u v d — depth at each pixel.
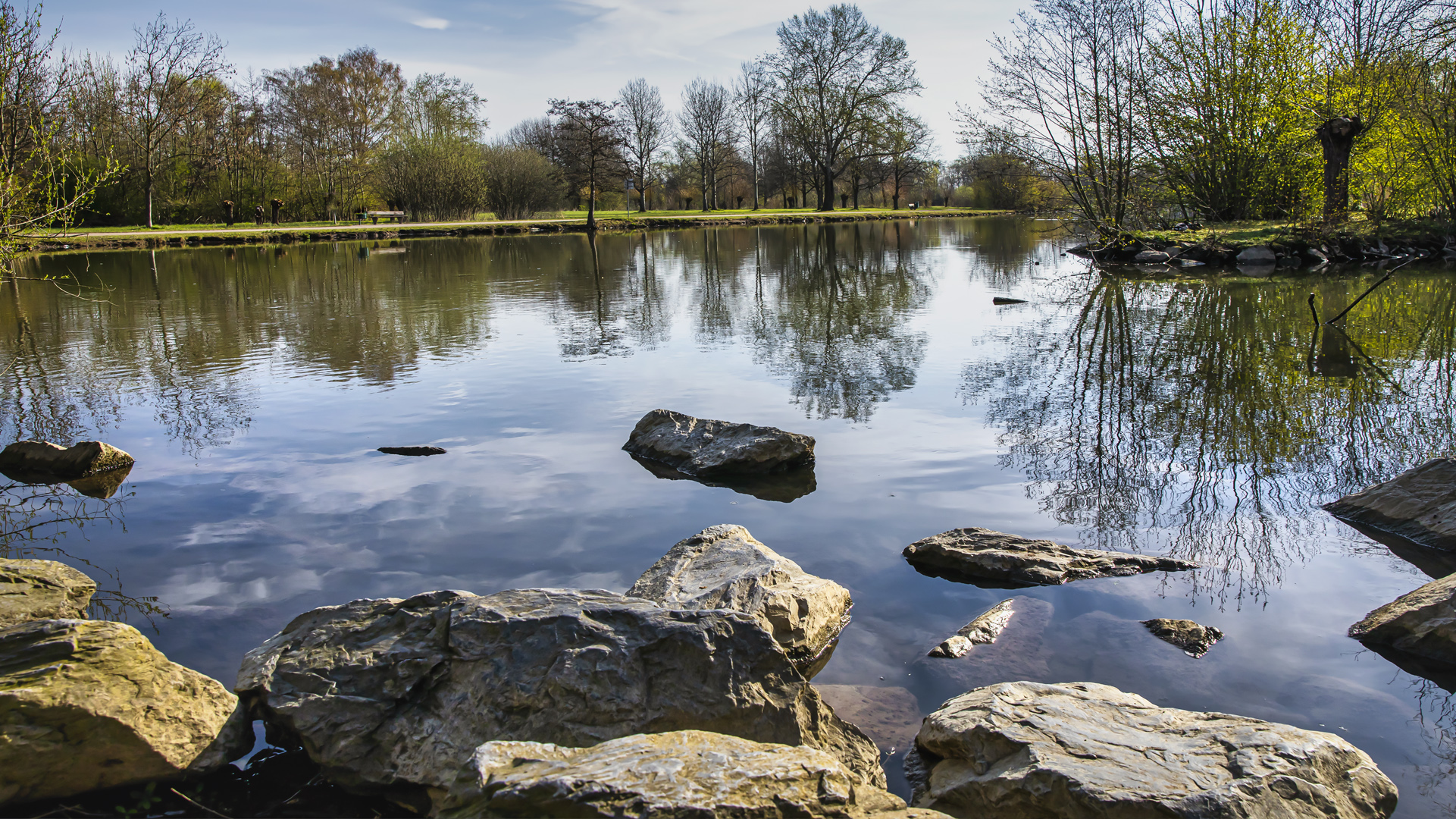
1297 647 3.81
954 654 3.83
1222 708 3.38
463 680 3.18
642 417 7.42
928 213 66.19
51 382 9.38
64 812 2.91
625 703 3.04
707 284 18.86
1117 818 2.50
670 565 4.38
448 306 15.42
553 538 5.16
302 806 2.95
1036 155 22.06
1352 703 3.39
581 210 72.19
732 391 8.74
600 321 13.54
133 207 38.81
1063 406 7.93
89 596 4.41
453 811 2.49
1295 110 20.75
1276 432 6.92
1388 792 2.78
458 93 52.34
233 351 11.15
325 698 3.18
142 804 2.95
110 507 5.75
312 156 47.09
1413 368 8.87
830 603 4.17
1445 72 17.94
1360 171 20.53
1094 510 5.47
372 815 2.91
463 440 7.21
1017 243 31.67
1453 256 18.95
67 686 3.07
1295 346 10.28
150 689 3.19
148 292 17.50
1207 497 5.64
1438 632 3.68
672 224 51.28
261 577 4.67
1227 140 21.73
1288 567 4.60
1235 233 20.91
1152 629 3.97
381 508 5.66
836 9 51.38
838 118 53.38
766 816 2.44
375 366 10.18
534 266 23.80
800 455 6.45
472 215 51.53
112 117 38.19
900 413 7.82
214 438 7.29
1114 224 22.55
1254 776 2.63
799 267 22.77
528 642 3.22
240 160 43.88
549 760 2.66
